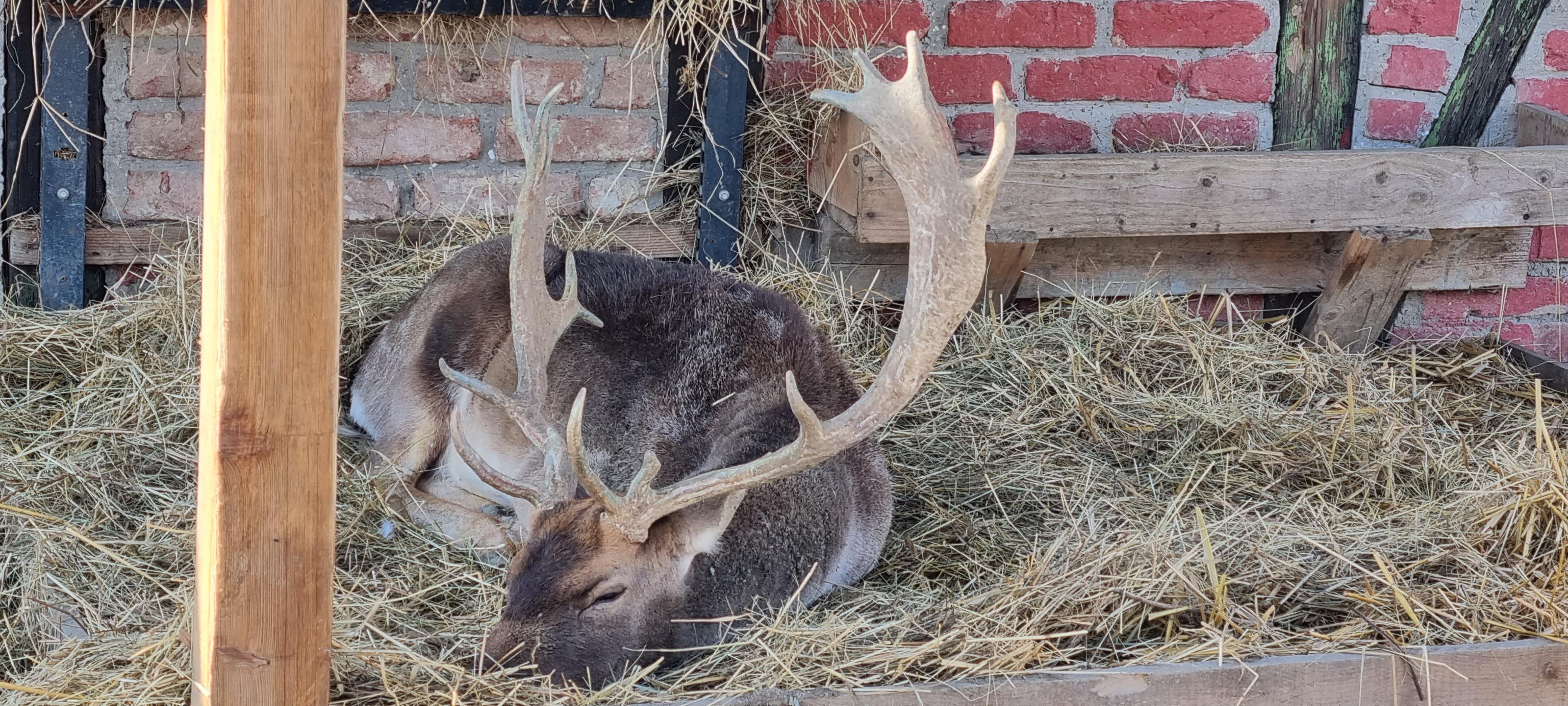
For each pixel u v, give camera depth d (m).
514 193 4.08
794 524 2.68
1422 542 3.01
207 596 1.85
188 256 3.74
